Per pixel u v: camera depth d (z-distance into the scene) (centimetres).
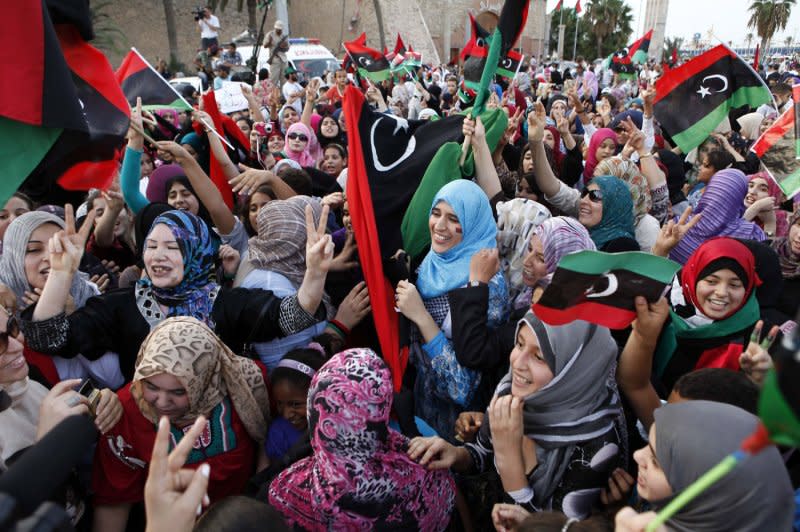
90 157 210
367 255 264
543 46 4266
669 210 453
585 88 1105
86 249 340
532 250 260
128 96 391
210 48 1672
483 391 248
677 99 429
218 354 199
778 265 269
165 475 119
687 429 124
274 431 219
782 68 2338
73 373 226
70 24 199
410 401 224
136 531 221
